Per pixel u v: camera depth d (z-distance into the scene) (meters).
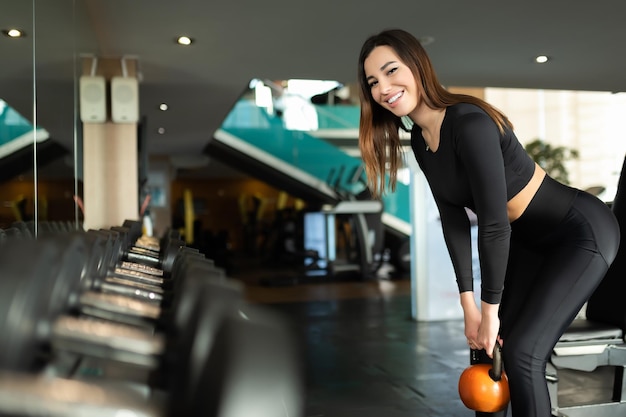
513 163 1.84
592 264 1.83
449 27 4.75
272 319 0.72
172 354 0.98
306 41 4.98
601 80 6.68
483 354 2.15
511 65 5.96
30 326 0.78
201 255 1.70
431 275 5.83
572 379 3.35
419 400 3.16
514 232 2.03
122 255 2.41
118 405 0.74
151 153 13.36
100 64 5.34
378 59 1.82
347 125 11.43
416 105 1.83
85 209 5.18
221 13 4.27
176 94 7.01
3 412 0.69
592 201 1.93
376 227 9.97
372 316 6.17
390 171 2.08
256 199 15.81
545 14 4.48
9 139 2.44
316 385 3.46
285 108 11.48
